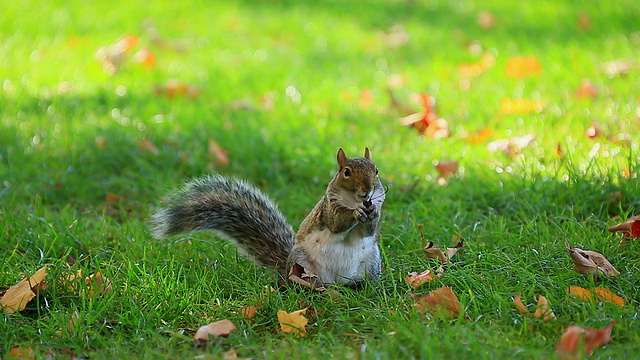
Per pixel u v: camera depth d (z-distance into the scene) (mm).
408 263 8016
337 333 6688
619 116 11086
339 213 7141
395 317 6645
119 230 8984
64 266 7938
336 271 7398
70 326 6801
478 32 17219
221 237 8414
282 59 16031
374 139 11438
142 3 19562
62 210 9586
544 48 15305
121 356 6352
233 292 7605
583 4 18281
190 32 17859
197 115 12508
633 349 5945
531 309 6781
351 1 20359
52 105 13039
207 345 6469
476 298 6973
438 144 11125
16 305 7121
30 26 17469
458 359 5910
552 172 9773
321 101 13203
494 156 10500
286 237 8148
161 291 7320
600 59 14070
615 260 7691
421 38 17016
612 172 9383
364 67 15336
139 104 13109
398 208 9469
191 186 8344
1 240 8617
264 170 10867
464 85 13695
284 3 20281
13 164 10969
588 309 6656
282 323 6691
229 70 15203
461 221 8961
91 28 17625
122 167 11125
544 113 11680
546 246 7980
